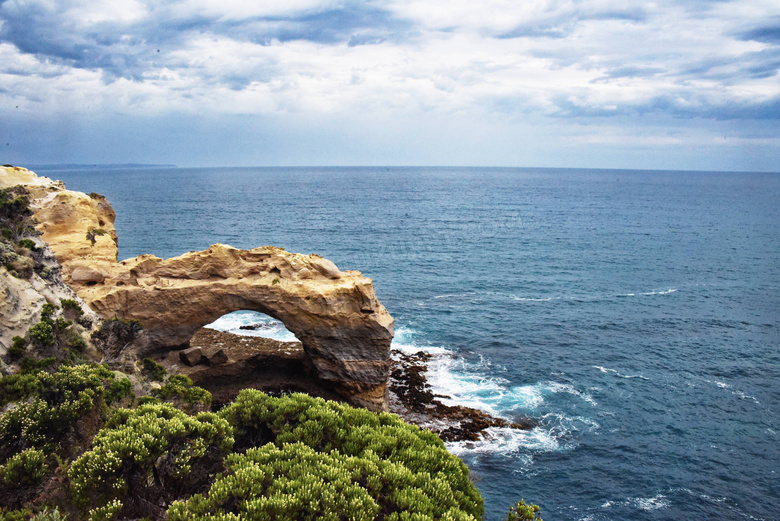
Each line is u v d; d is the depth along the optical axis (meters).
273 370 51.09
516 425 45.81
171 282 46.53
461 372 55.75
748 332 68.94
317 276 47.72
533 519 22.75
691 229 158.75
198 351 48.03
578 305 79.56
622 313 76.06
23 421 23.11
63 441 24.25
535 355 60.56
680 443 44.00
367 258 111.38
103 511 19.02
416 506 20.97
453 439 43.47
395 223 167.88
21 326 31.81
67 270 45.19
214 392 47.62
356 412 29.14
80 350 34.66
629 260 111.94
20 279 34.53
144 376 37.50
